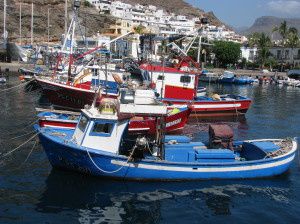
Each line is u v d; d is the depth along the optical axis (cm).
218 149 1778
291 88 7412
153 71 3158
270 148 1838
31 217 1312
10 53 7444
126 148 1731
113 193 1536
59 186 1576
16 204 1404
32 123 2702
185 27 16800
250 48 12581
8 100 3816
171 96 3238
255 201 1546
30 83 4569
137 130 2225
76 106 3209
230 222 1360
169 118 2619
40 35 11069
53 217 1323
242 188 1664
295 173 1909
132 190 1573
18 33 10594
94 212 1374
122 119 1623
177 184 1653
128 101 1683
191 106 2867
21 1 11531
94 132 1620
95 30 11819
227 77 7838
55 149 1656
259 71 10356
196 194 1572
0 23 10294
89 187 1580
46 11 11700
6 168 1764
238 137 2794
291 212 1465
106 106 1666
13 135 2358
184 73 3234
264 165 1756
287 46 11725
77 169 1670
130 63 4816
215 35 15900
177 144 1825
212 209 1454
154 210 1416
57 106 3284
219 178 1708
